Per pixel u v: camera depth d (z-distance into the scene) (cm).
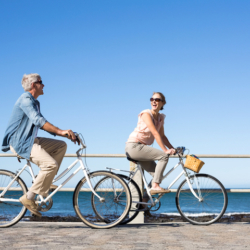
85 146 371
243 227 369
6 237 267
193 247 218
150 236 280
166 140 439
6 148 358
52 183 369
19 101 353
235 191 441
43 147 359
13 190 375
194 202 415
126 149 407
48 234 293
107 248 210
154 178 394
